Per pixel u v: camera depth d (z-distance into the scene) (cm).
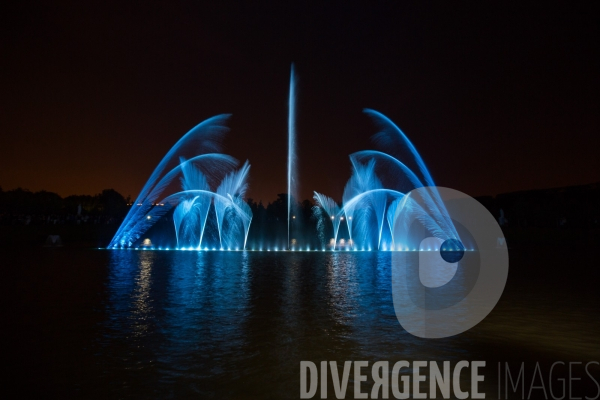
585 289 1889
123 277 2130
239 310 1370
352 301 1545
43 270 2395
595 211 6688
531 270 2656
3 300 1515
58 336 1059
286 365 872
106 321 1212
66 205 7488
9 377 796
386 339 1060
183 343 1008
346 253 4034
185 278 2114
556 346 1021
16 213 6675
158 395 723
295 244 4922
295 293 1700
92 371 827
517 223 7325
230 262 2991
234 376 809
